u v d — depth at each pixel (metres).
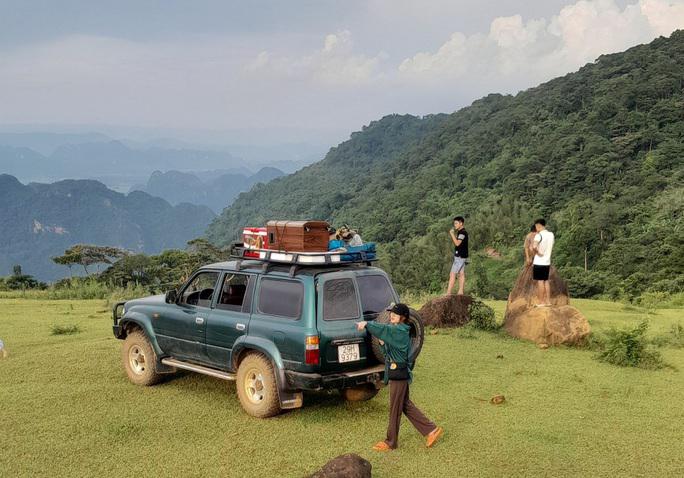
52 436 6.78
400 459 6.07
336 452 6.27
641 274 73.06
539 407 7.76
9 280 53.09
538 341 11.58
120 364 10.16
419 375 9.35
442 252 126.50
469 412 7.57
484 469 5.84
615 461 6.04
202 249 83.62
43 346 11.95
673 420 7.26
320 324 6.93
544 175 155.75
